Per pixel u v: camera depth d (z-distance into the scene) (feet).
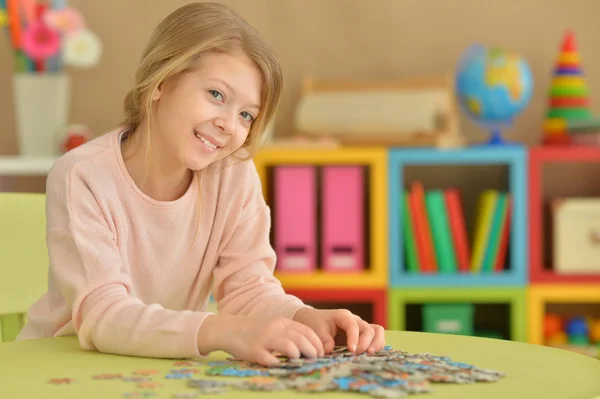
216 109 4.24
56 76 10.11
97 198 4.41
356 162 9.96
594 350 10.00
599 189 11.30
